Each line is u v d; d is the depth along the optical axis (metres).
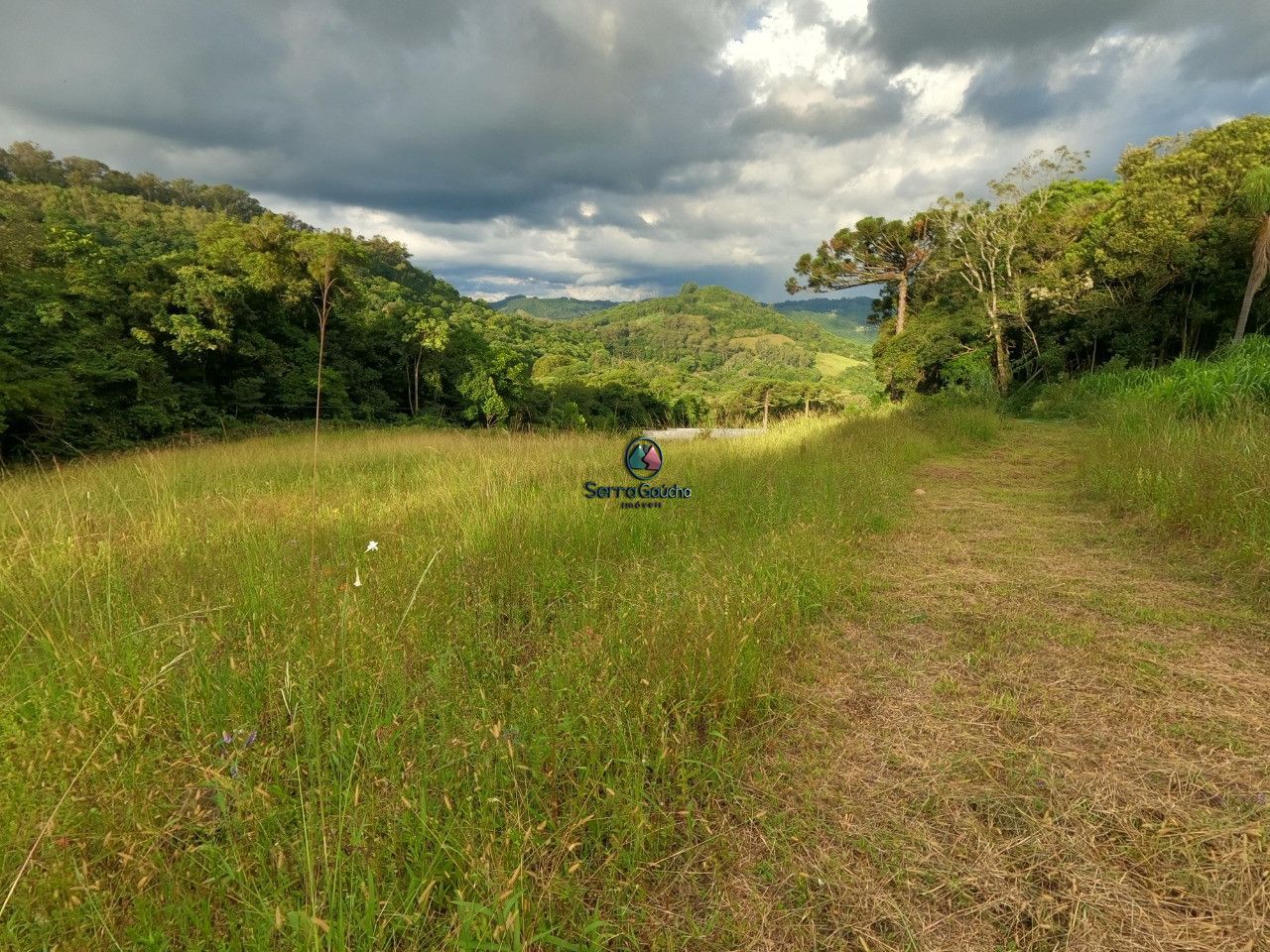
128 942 1.27
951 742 2.11
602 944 1.34
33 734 1.82
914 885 1.51
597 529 4.35
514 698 2.16
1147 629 2.96
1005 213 22.38
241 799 1.52
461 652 2.50
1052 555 4.20
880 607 3.33
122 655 2.25
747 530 4.49
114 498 5.43
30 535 3.85
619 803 1.68
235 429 20.66
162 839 1.54
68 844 1.40
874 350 30.94
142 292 21.62
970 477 7.43
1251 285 16.52
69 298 19.78
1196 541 4.09
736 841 1.67
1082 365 24.95
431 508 4.98
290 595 2.89
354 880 1.35
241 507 5.10
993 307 22.52
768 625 2.82
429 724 2.02
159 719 1.91
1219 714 2.22
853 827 1.71
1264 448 5.02
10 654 2.36
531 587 3.28
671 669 2.28
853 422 12.30
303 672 2.14
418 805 1.56
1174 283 20.28
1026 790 1.84
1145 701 2.32
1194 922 1.39
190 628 2.52
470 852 1.42
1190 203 19.00
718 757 1.96
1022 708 2.30
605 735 1.97
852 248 29.73
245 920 1.27
